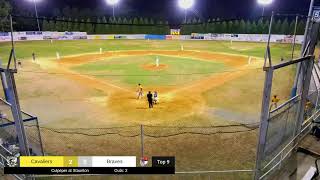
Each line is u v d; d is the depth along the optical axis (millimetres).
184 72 34406
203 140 15000
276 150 8992
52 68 36844
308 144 9602
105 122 17828
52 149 13906
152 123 17594
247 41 74312
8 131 10562
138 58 46344
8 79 7137
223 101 22312
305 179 7785
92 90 25906
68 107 20906
